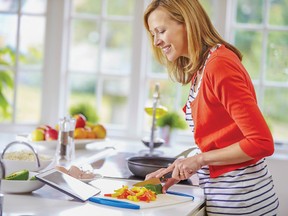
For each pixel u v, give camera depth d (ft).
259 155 6.54
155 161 9.00
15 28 14.79
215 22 13.83
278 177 12.96
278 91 14.43
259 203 7.08
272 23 15.29
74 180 7.06
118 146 11.48
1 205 5.80
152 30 7.37
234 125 6.88
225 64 6.68
